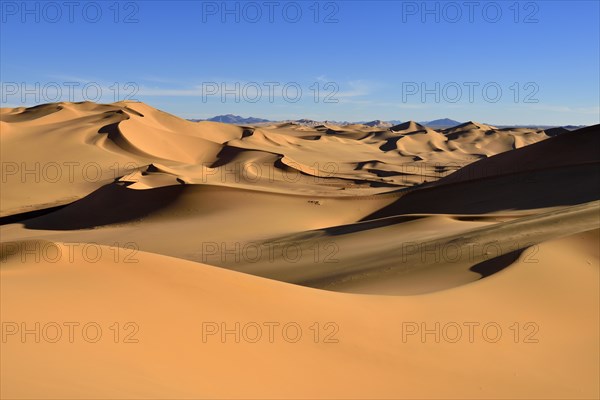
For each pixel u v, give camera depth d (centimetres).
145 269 1039
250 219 5491
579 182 4881
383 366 1010
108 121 14562
